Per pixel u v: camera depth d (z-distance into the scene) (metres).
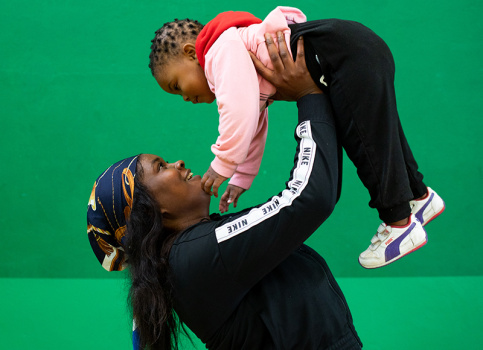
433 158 3.45
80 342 2.82
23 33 3.46
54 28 3.46
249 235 1.27
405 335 2.86
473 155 3.43
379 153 1.36
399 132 1.48
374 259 1.49
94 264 3.60
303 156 1.30
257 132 1.72
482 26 3.35
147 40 3.47
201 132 3.51
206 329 1.37
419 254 3.51
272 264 1.29
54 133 3.53
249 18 1.49
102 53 3.47
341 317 1.38
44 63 3.48
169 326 1.47
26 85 3.50
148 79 3.48
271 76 1.39
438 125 3.43
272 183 3.51
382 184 1.39
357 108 1.34
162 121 3.51
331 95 1.36
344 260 3.51
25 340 2.83
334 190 1.27
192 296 1.33
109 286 3.48
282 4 3.43
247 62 1.39
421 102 3.42
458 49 3.38
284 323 1.32
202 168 3.52
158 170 1.46
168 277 1.34
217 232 1.30
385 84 1.33
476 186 3.45
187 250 1.33
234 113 1.37
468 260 3.49
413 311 3.10
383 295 3.28
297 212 1.25
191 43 1.56
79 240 3.59
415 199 1.54
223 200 1.78
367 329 2.91
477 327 2.92
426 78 3.40
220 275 1.30
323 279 1.41
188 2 3.45
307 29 1.38
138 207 1.42
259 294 1.35
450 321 2.99
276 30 1.40
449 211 3.47
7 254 3.60
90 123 3.52
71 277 3.61
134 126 3.51
